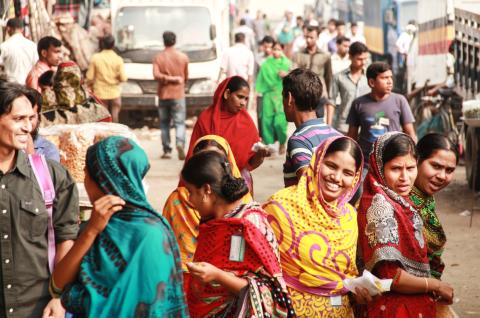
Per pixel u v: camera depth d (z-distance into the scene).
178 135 15.51
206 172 4.10
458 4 14.92
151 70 19.86
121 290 3.63
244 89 6.71
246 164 6.79
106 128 7.59
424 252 4.58
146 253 3.64
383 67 8.07
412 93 17.02
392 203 4.54
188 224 5.34
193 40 20.52
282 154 15.94
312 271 4.47
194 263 3.96
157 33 20.53
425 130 14.35
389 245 4.45
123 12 20.64
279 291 4.09
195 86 20.05
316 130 5.49
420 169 4.96
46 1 19.58
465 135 12.31
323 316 4.49
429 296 4.57
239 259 4.09
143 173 3.76
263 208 4.59
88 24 22.41
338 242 4.50
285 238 4.48
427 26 16.50
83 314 3.71
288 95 5.61
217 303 4.15
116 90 16.31
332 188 4.47
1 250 4.12
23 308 4.19
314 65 14.33
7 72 12.62
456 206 11.41
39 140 5.85
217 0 21.05
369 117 8.18
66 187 4.35
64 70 8.50
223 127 6.74
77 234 4.39
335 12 38.81
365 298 4.41
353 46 10.38
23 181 4.20
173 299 3.73
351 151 4.47
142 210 3.72
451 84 15.05
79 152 7.30
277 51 15.46
